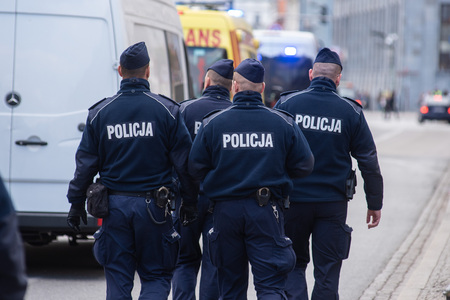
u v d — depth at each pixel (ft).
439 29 436.76
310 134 34.24
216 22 89.35
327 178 34.19
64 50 46.65
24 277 17.26
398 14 452.76
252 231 30.78
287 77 134.72
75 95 46.62
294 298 34.50
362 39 540.11
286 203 31.78
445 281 46.34
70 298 41.96
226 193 30.89
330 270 34.50
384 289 45.91
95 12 46.68
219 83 38.06
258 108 31.48
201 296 36.42
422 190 95.71
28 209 46.65
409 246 59.93
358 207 81.10
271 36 135.44
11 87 46.57
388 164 128.36
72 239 50.16
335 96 34.65
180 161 32.55
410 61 437.58
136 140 31.99
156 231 32.17
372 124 281.54
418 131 236.02
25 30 46.62
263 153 30.91
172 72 57.31
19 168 46.57
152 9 53.16
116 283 32.17
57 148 46.52
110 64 46.65
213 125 31.35
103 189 31.94
